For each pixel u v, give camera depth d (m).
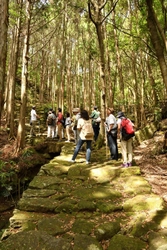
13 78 11.87
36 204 3.74
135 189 4.32
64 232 3.02
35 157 9.42
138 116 16.05
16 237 2.86
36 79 28.88
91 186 4.58
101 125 8.98
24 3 11.32
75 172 5.36
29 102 23.50
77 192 4.25
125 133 5.55
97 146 8.45
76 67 24.19
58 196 4.09
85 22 16.20
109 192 4.20
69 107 17.83
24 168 8.80
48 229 3.07
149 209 3.54
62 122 11.33
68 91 18.08
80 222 3.24
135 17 11.09
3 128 13.29
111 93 13.91
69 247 2.69
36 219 3.40
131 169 5.25
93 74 24.17
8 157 9.13
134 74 14.77
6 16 2.98
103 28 15.18
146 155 7.72
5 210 7.55
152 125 11.02
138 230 2.97
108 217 3.42
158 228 2.98
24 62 9.65
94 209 3.63
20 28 11.64
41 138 11.27
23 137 9.66
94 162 6.35
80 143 6.26
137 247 2.68
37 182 4.82
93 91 23.80
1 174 7.41
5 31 2.96
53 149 10.02
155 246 2.60
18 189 8.48
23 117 9.66
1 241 2.81
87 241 2.80
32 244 2.73
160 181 5.04
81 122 6.30
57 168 5.71
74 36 21.00
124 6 13.50
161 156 7.28
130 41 11.16
